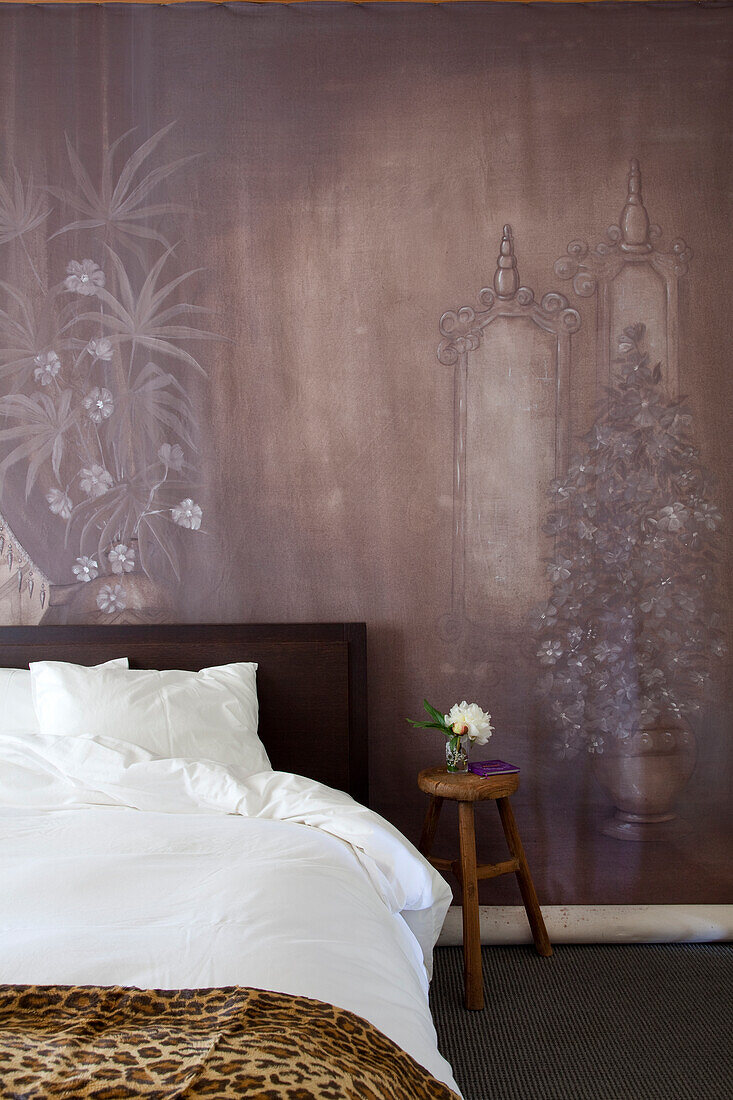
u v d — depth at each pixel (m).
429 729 2.93
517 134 2.95
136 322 2.94
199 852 1.92
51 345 2.93
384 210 2.96
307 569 2.94
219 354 2.94
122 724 2.49
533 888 2.76
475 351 2.95
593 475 2.95
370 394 2.95
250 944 1.45
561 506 2.95
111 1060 1.09
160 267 2.94
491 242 2.96
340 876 1.89
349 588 2.94
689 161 2.96
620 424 2.95
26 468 2.92
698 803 2.92
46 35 2.96
